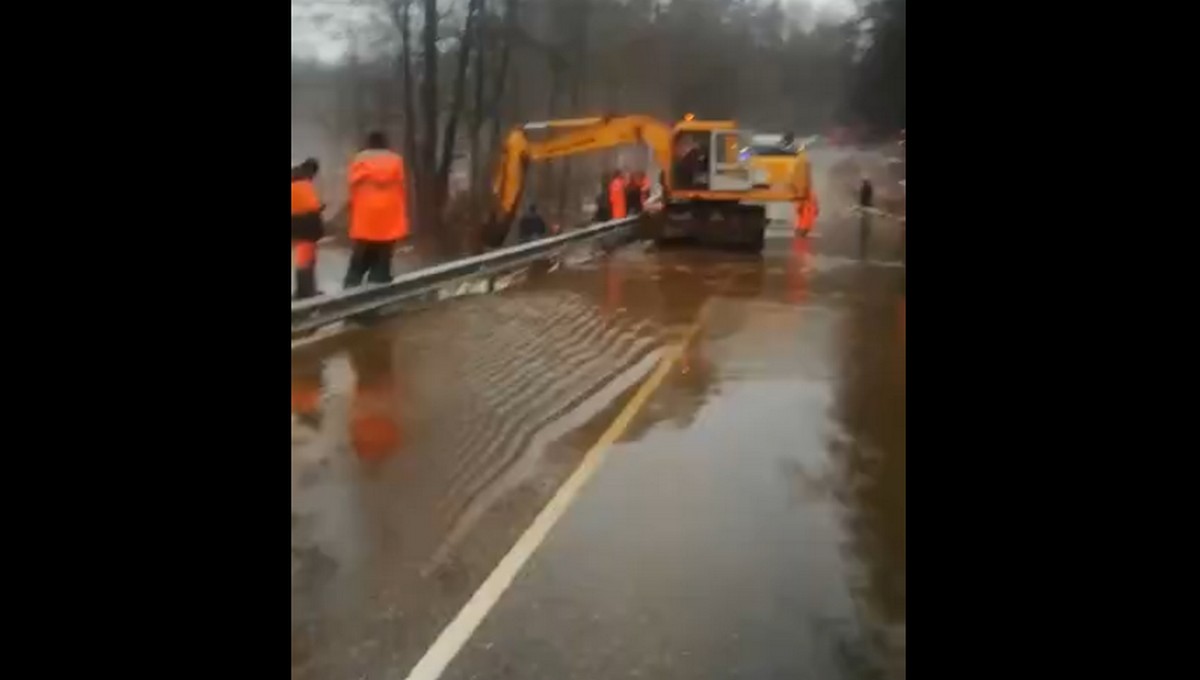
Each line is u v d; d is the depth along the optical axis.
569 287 19.48
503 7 32.03
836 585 5.77
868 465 8.04
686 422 9.55
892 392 10.67
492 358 12.49
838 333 14.55
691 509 7.00
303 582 5.78
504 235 27.48
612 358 12.74
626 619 5.36
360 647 5.08
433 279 17.41
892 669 4.86
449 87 31.75
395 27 28.91
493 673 4.81
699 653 4.98
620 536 6.56
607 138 27.59
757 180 26.61
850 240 29.55
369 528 6.65
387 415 9.62
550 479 7.81
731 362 12.44
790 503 7.18
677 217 26.64
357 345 13.20
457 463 8.16
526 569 6.03
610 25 37.94
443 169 29.08
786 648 5.05
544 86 35.50
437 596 5.63
